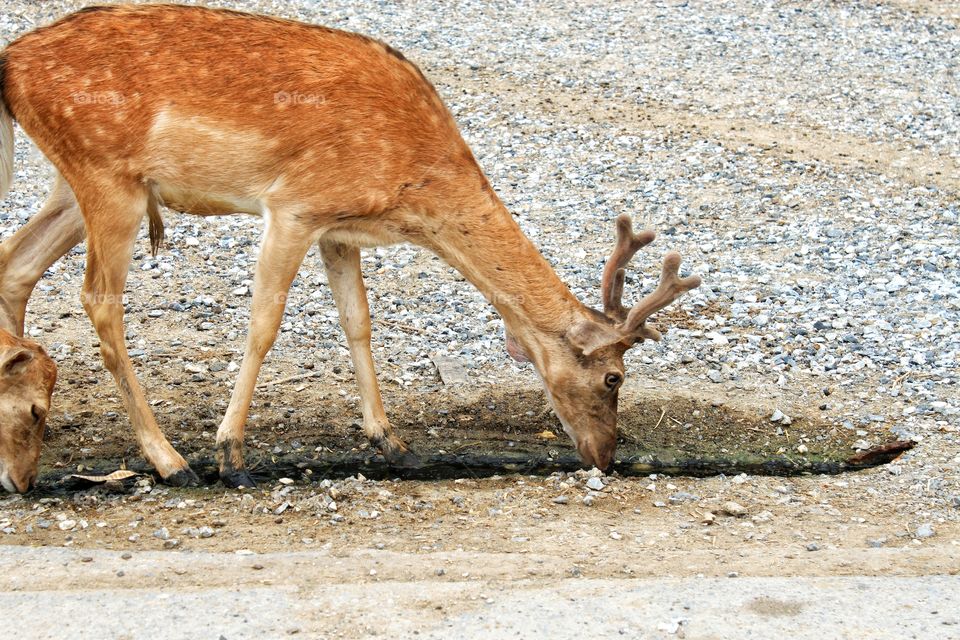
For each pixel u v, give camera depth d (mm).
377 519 9484
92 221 9492
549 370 10172
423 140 9602
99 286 9633
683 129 21562
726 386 12531
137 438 10180
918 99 23984
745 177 19422
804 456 11281
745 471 10977
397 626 7277
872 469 10938
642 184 18953
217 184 9523
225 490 9961
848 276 15641
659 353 13227
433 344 13320
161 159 9375
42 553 8375
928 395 12328
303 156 9367
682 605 7652
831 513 9875
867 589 8016
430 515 9625
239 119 9297
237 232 16422
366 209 9547
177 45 9352
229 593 7676
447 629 7250
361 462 10836
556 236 16766
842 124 22281
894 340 13664
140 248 15477
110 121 9234
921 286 15289
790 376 12805
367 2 28406
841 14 29969
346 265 10516
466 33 26734
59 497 9648
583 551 8898
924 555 8875
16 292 10664
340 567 8312
